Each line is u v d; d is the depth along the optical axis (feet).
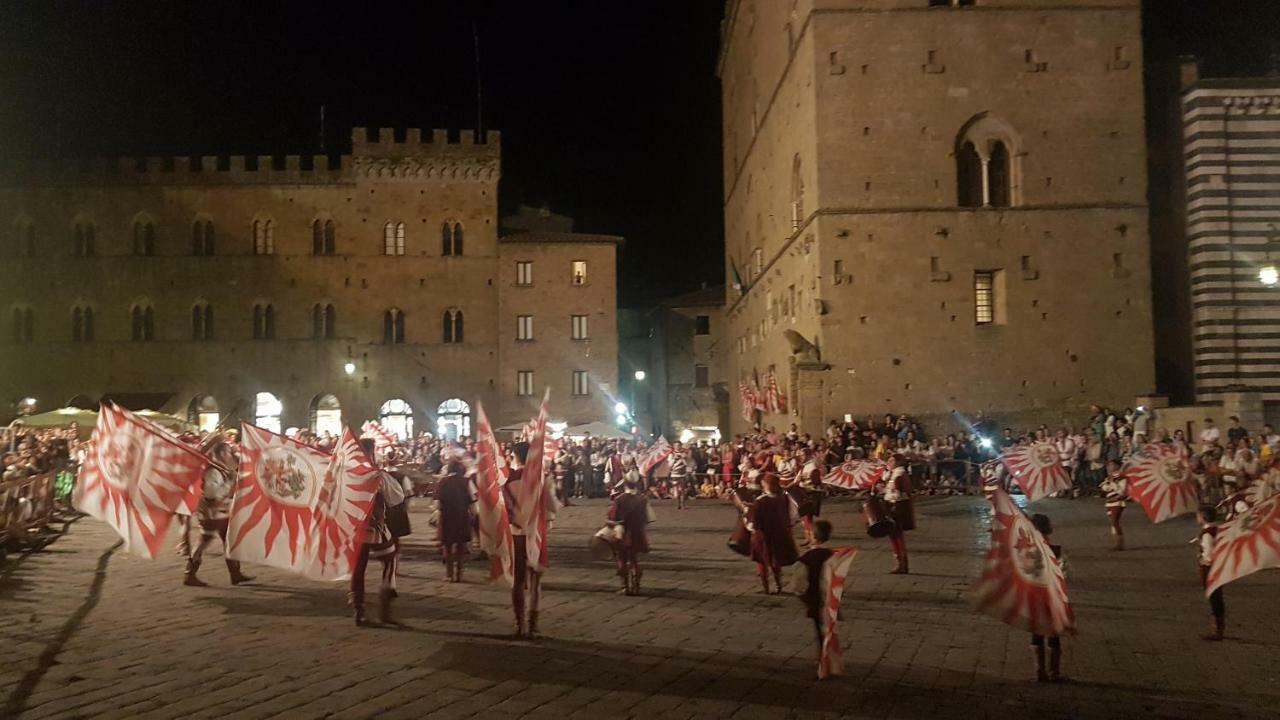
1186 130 179.01
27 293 274.16
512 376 284.61
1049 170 168.25
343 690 45.21
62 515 126.00
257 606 66.33
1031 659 53.06
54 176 274.77
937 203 167.32
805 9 173.27
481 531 56.44
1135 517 123.24
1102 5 168.76
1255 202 174.50
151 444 66.28
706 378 330.75
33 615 62.49
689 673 49.44
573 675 48.70
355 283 279.28
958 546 99.66
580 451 184.44
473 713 42.06
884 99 167.84
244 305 276.82
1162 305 180.34
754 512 74.33
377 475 59.98
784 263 198.08
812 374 165.68
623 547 72.69
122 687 45.37
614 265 288.92
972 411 165.48
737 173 269.44
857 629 60.59
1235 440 127.24
